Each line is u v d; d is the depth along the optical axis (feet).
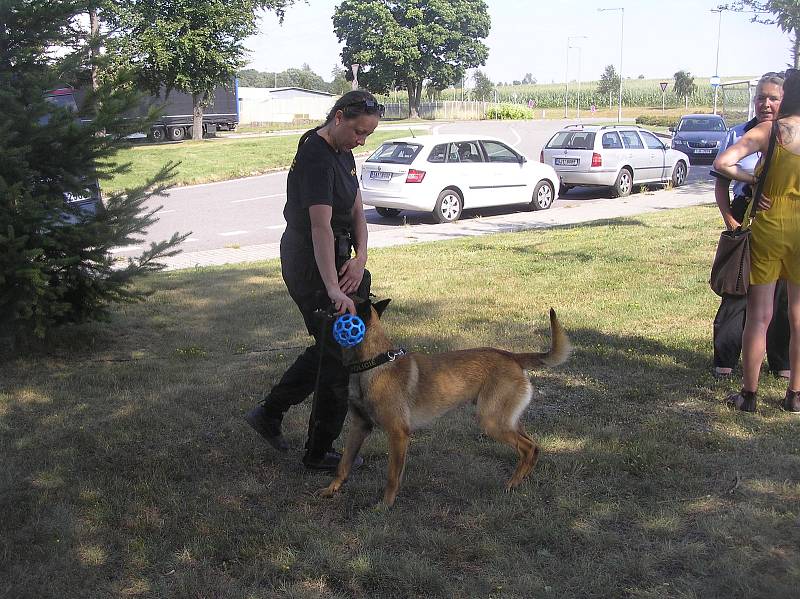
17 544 10.89
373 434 14.90
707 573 9.90
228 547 10.87
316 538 11.03
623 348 19.53
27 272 17.29
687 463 13.05
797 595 9.21
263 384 17.67
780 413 15.26
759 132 14.46
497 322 22.38
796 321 14.85
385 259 33.40
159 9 113.29
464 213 51.62
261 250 38.32
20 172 17.71
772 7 50.19
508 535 11.05
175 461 13.78
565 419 15.20
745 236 14.60
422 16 217.15
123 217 20.07
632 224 41.06
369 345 11.95
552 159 59.36
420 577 9.91
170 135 129.90
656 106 258.37
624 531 11.09
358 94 11.80
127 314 24.35
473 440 14.57
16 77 18.72
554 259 31.86
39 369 19.20
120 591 9.87
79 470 13.41
